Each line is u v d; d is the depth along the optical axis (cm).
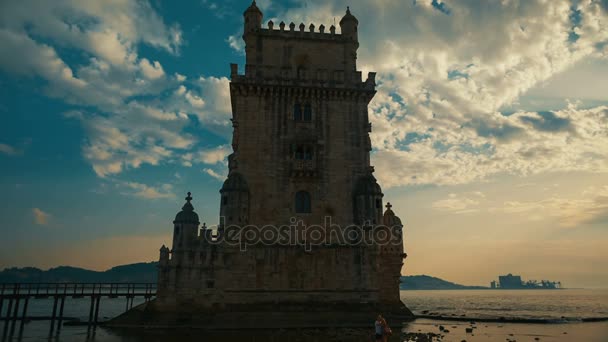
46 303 10912
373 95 4494
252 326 3550
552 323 4856
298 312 3728
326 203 4141
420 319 5322
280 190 4106
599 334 3769
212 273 3769
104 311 7994
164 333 3334
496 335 3634
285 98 4353
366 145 4344
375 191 4138
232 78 4262
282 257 3909
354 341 2945
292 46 4641
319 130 4322
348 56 4706
